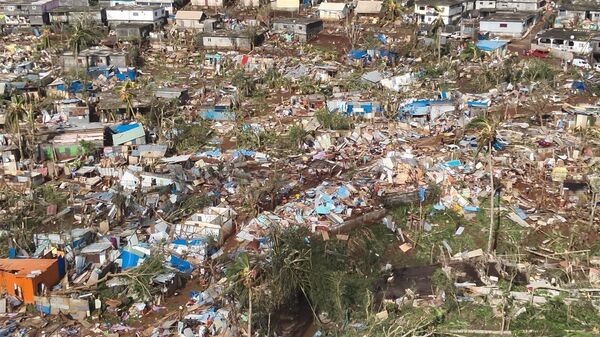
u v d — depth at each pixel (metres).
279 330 37.84
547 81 83.88
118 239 46.03
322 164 60.34
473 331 36.00
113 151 63.94
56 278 41.78
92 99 81.19
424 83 87.62
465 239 47.44
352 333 36.19
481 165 57.44
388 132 68.12
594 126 67.50
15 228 47.94
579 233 47.16
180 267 43.31
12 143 65.00
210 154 63.72
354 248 45.38
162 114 71.50
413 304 38.97
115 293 40.66
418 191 52.12
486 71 87.38
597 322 36.62
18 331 37.44
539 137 64.88
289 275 39.69
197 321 37.41
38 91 83.94
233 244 46.44
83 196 54.81
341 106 75.56
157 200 52.41
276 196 52.97
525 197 52.94
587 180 53.50
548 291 39.72
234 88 87.44
